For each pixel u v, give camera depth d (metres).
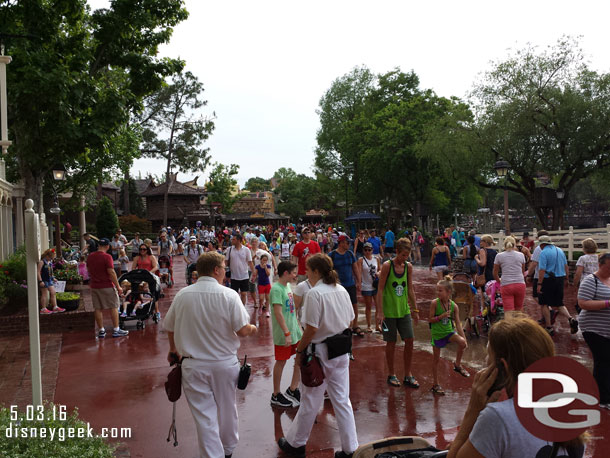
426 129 35.50
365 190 52.66
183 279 19.81
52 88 12.48
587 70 28.44
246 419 5.44
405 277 6.52
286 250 26.62
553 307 9.26
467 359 7.82
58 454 3.76
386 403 5.90
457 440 2.10
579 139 27.86
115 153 26.33
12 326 9.97
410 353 6.50
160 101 53.53
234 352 4.05
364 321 10.73
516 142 29.56
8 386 6.62
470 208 59.44
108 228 42.19
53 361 7.87
